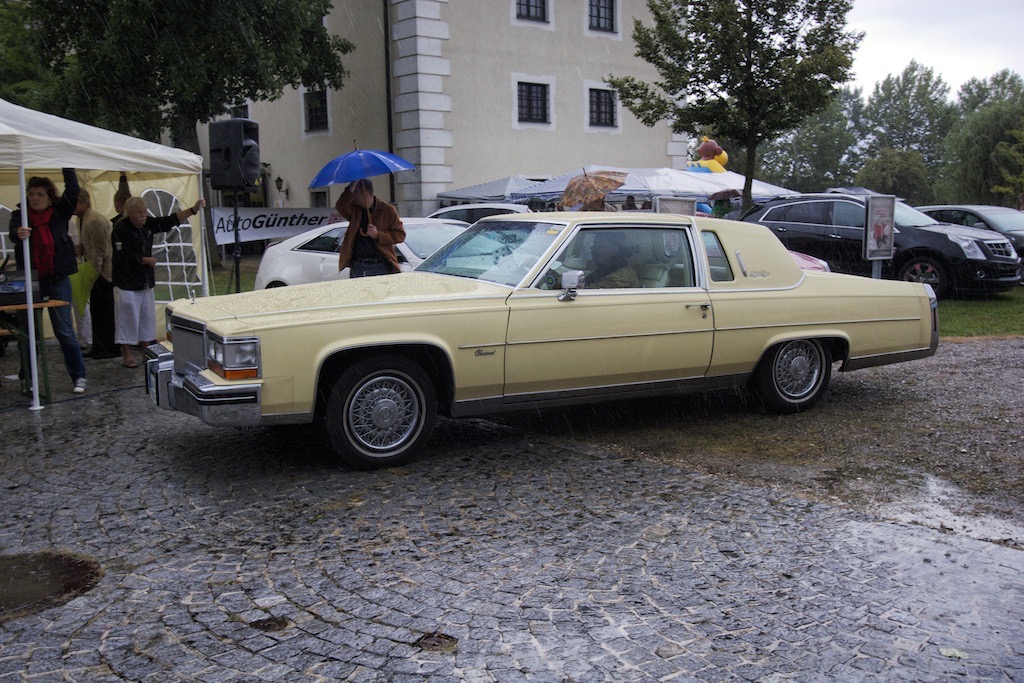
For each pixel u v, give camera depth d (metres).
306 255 10.24
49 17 20.28
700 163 26.86
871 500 4.88
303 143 27.69
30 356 7.35
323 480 5.25
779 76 17.03
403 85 23.89
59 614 3.58
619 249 6.15
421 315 5.38
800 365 6.86
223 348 4.95
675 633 3.40
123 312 9.03
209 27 19.42
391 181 24.66
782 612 3.57
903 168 87.44
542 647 3.29
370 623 3.49
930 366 8.95
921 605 3.62
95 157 7.81
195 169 8.84
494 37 24.77
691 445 6.05
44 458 5.79
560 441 6.17
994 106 51.28
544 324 5.72
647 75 28.27
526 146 25.77
